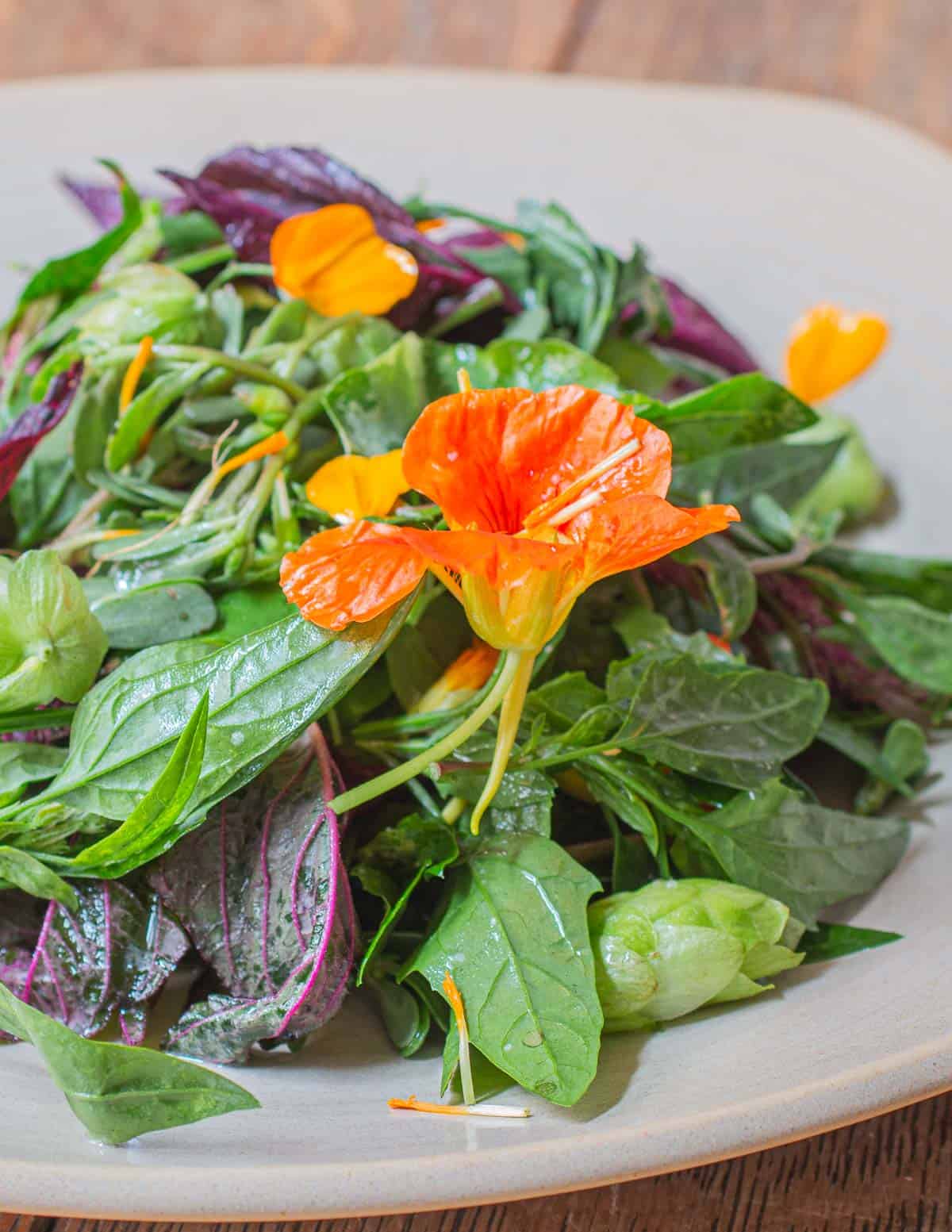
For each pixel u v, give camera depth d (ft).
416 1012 1.03
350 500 1.10
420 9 1.83
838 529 1.39
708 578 1.17
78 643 1.03
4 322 1.38
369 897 1.08
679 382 1.35
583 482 0.97
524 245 1.33
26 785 1.04
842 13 1.82
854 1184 1.04
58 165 1.49
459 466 0.98
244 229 1.25
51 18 1.81
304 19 1.82
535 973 1.00
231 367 1.15
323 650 0.99
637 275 1.29
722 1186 1.04
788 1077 0.94
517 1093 0.99
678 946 1.02
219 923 1.04
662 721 1.07
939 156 1.46
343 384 1.15
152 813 0.98
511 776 1.06
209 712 0.99
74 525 1.15
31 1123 0.96
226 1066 1.02
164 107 1.51
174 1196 0.90
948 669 1.23
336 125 1.52
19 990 1.04
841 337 1.43
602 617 1.16
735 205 1.49
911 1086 0.94
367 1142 0.95
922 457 1.38
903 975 1.02
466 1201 0.91
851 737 1.18
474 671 1.10
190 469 1.17
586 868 1.11
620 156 1.51
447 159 1.52
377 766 1.10
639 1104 0.95
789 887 1.08
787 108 1.50
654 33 1.81
